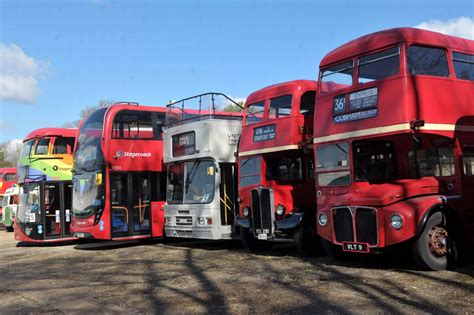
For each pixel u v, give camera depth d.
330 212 9.91
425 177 9.64
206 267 10.92
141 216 16.75
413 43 9.14
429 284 7.74
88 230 16.08
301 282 8.58
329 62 10.62
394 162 10.40
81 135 17.56
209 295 7.96
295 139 12.05
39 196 18.47
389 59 9.23
